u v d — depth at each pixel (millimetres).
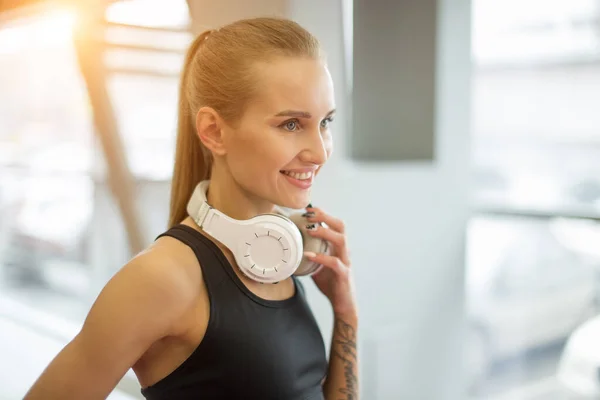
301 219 986
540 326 2529
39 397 720
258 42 805
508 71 2518
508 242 2590
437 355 2566
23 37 2844
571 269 2406
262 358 816
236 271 850
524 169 2521
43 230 3377
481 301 2697
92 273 3176
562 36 2342
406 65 2523
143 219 2518
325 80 821
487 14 2549
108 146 2391
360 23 2525
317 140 816
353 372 1053
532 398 2596
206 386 802
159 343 812
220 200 882
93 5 2088
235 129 815
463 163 2611
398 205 2281
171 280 759
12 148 3355
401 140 2572
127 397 2168
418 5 2465
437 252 2510
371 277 2189
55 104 3055
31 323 3086
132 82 2330
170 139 2375
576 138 2354
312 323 940
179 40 2074
